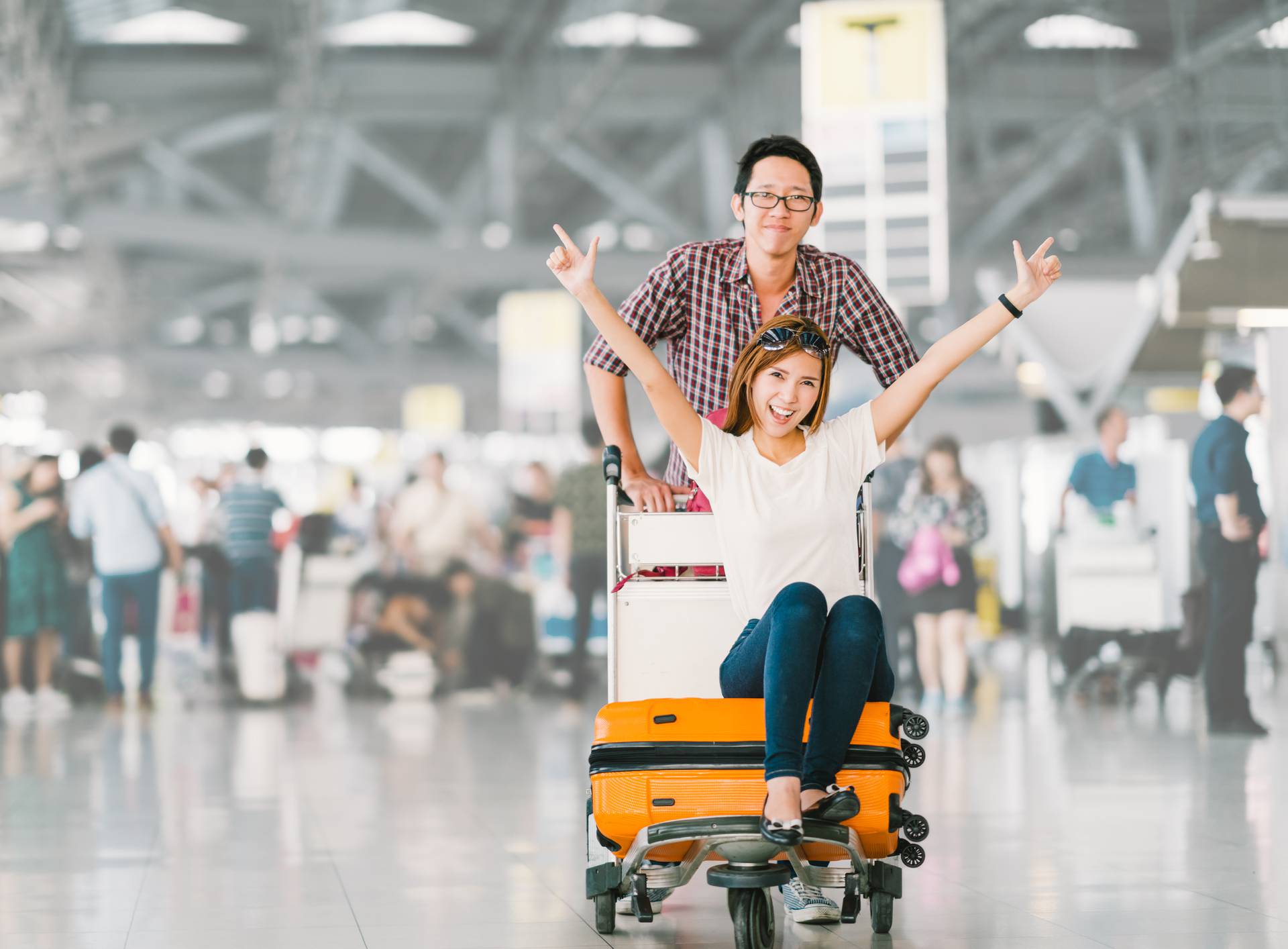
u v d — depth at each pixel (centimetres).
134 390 2873
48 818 464
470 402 2692
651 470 1301
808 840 254
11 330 2334
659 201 1711
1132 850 389
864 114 914
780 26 1443
